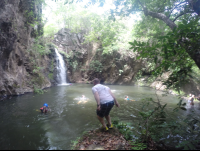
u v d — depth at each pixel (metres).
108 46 18.09
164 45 2.58
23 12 10.74
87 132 3.49
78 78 21.75
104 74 20.31
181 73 3.02
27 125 4.01
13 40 7.93
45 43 16.27
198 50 2.59
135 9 6.27
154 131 3.25
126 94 10.07
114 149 2.65
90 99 8.03
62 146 2.83
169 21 4.15
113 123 4.10
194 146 2.50
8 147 2.78
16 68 9.40
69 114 5.11
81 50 22.62
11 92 8.40
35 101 7.25
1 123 4.14
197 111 5.57
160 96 9.18
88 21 23.41
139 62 16.91
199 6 3.24
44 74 14.48
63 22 25.47
